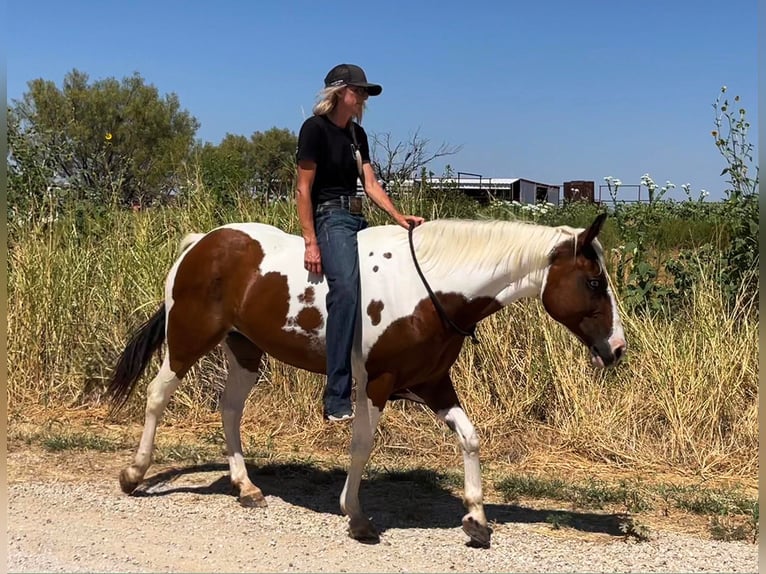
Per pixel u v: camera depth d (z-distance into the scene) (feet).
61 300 26.48
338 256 14.61
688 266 25.54
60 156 33.71
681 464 20.51
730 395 21.70
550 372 22.67
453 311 14.34
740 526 15.94
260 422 23.72
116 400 18.17
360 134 15.79
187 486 18.19
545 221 31.12
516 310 23.70
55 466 19.51
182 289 16.83
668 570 13.56
